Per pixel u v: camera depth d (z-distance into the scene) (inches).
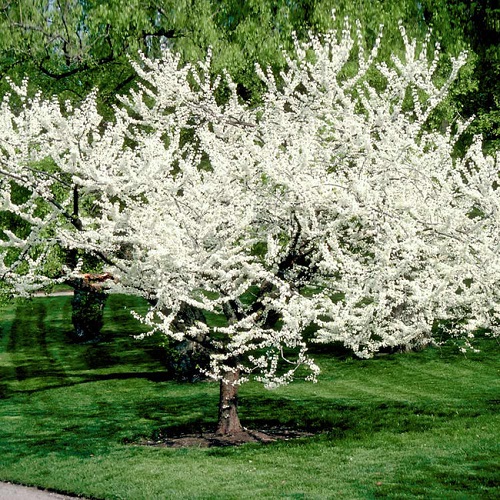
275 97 436.5
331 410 569.3
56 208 398.6
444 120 725.3
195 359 722.2
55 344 957.8
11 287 498.6
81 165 372.5
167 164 377.4
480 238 385.4
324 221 430.6
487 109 843.4
